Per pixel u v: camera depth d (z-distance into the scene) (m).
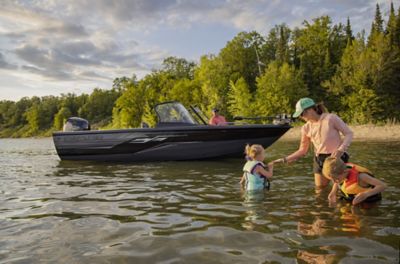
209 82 42.41
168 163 7.64
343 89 38.78
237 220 2.90
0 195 4.31
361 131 26.77
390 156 8.23
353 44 40.81
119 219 3.05
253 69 52.97
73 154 8.48
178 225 2.81
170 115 8.08
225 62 51.81
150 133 7.78
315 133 4.30
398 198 3.55
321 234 2.46
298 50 53.38
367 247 2.17
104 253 2.21
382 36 38.88
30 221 3.04
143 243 2.39
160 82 52.59
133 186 4.77
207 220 2.93
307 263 1.96
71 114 103.38
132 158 8.09
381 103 35.88
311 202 3.48
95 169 6.93
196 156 7.91
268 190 4.19
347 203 3.40
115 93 103.81
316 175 4.35
